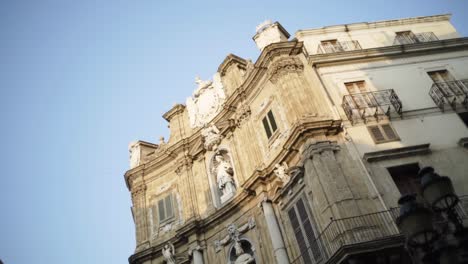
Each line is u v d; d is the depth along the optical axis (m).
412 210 9.32
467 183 19.06
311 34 26.19
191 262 25.59
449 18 28.48
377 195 18.34
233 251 24.39
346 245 15.97
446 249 9.45
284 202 22.33
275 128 24.61
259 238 23.09
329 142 20.41
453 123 21.41
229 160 28.09
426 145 20.05
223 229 25.31
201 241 25.72
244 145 26.55
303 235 20.58
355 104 21.59
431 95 22.73
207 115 30.69
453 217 9.59
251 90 27.25
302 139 21.02
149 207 30.06
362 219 17.59
